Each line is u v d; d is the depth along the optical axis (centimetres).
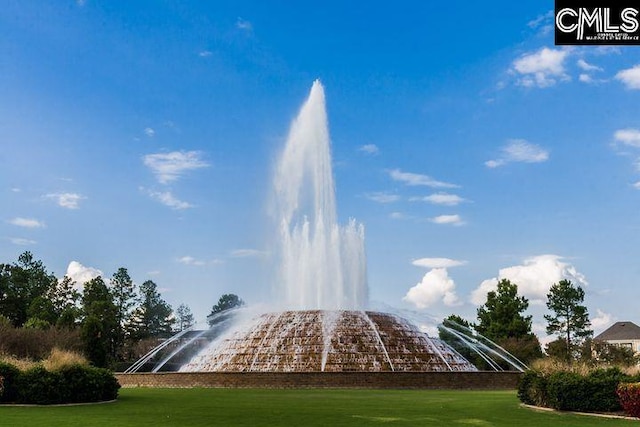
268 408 2436
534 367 2667
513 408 2469
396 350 4306
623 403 2266
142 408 2439
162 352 8294
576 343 8250
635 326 12900
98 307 8969
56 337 6719
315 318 4553
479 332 7862
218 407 2475
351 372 3641
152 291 12000
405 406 2538
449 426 1945
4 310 8981
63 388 2609
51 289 9962
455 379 3681
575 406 2369
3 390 2553
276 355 4284
